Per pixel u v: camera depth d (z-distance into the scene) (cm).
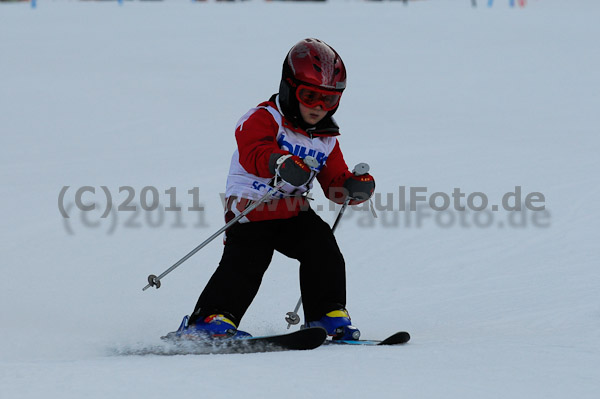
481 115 3297
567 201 1975
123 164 2408
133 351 968
